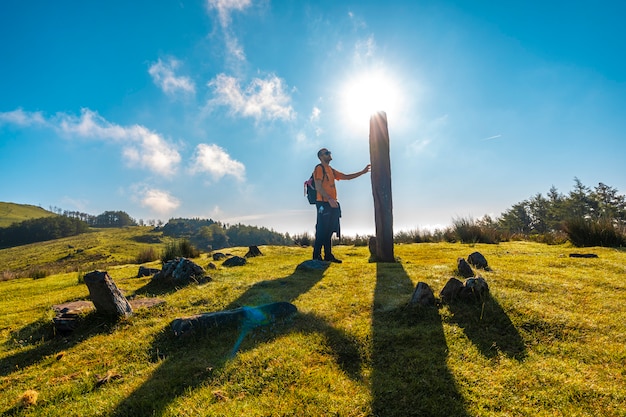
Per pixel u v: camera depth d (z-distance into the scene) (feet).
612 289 13.05
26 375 8.99
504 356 8.59
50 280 26.21
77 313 12.17
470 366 8.09
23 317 13.85
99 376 8.68
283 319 11.38
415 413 6.57
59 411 7.27
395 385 7.42
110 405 7.24
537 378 7.55
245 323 11.07
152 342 10.32
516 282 14.03
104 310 12.27
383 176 22.47
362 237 43.47
